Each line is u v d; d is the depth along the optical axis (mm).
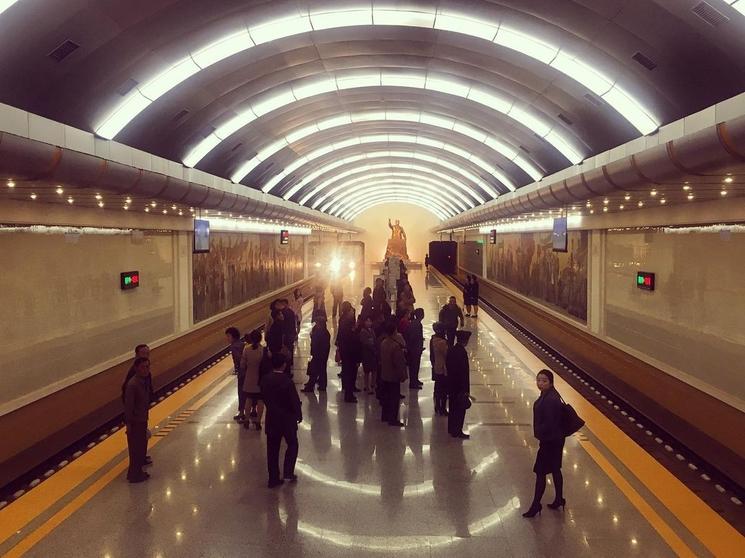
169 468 7449
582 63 10875
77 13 7910
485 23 10898
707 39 8062
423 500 6508
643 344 11930
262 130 17531
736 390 8422
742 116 4617
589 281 15445
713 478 7953
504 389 11641
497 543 5547
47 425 8742
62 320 10211
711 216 9016
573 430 6043
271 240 28406
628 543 5531
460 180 35344
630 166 7004
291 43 12062
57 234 10070
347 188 44094
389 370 9219
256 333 8992
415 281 42688
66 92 9125
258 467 7492
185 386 11805
